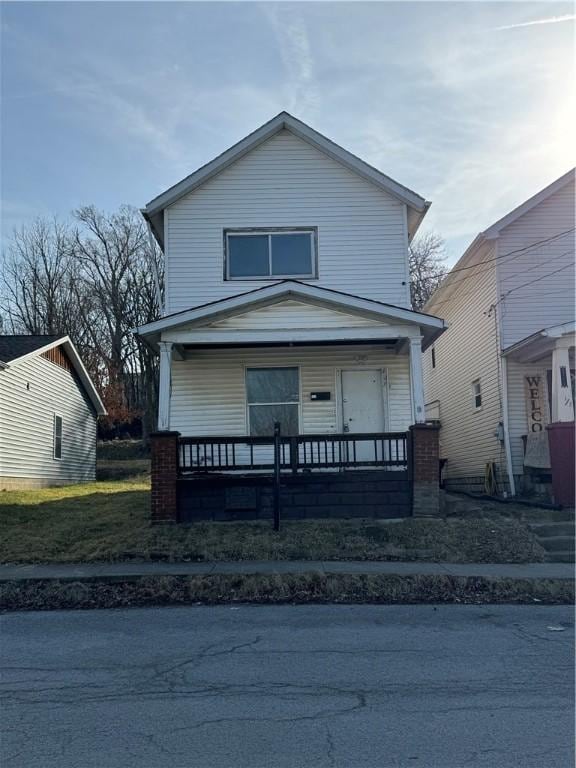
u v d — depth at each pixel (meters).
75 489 20.33
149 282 43.12
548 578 9.27
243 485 12.16
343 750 4.31
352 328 12.78
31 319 43.66
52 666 6.10
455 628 7.36
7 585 9.13
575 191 16.05
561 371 13.38
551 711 4.94
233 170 15.37
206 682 5.62
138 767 4.10
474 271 17.58
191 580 9.09
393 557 10.37
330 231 15.24
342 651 6.48
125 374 42.97
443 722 4.74
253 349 14.89
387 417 14.77
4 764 4.15
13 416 20.12
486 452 16.83
